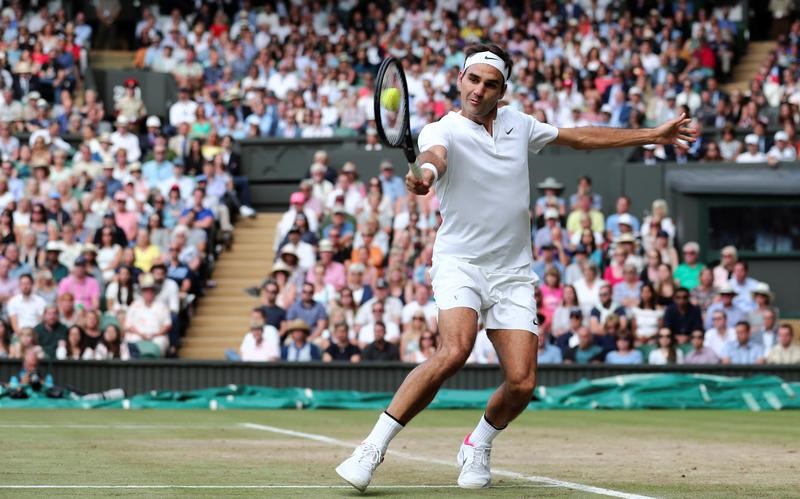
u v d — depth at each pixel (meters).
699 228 31.94
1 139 35.16
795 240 31.75
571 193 32.88
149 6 45.50
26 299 26.34
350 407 23.22
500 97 8.90
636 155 33.44
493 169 8.84
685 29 42.12
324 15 44.31
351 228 30.20
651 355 25.08
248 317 29.81
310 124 37.03
